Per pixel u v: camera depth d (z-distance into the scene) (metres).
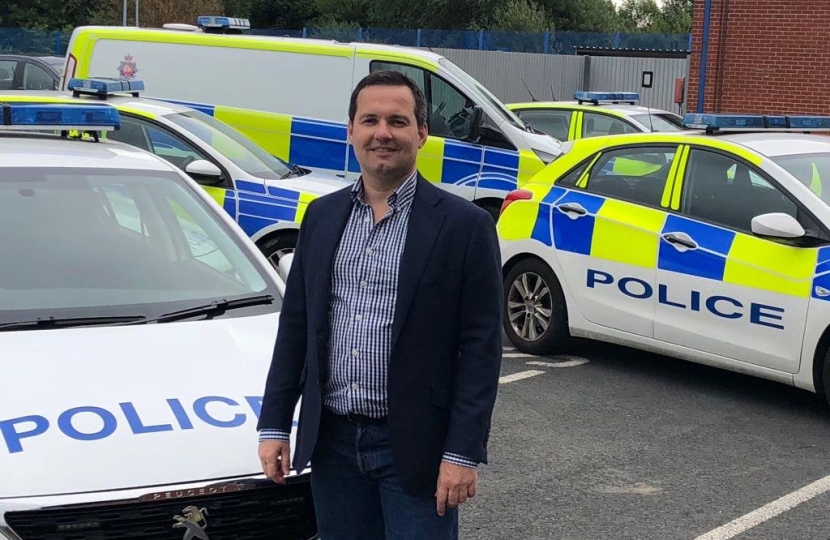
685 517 4.74
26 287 3.84
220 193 7.91
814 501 4.97
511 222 7.52
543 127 13.62
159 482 2.89
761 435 5.92
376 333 2.76
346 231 2.82
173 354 3.51
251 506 3.00
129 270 4.04
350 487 2.90
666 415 6.24
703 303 6.40
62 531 2.78
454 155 10.47
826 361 5.93
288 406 2.95
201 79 11.02
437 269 2.72
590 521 4.68
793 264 6.04
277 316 3.95
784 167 6.34
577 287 7.09
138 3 35.41
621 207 6.92
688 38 28.66
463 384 2.74
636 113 13.35
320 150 10.65
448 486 2.70
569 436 5.82
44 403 3.10
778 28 20.00
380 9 45.72
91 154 4.60
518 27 40.75
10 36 32.75
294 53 10.75
